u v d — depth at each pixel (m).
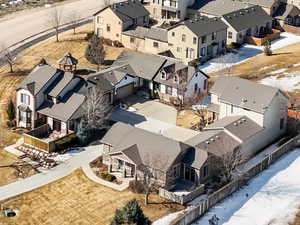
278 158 76.06
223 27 114.75
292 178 71.12
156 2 135.12
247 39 121.44
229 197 66.75
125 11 121.12
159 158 68.19
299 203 65.62
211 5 131.12
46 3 154.38
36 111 83.12
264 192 67.94
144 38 115.81
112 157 71.00
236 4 129.62
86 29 131.38
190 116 87.94
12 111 84.88
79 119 81.38
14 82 100.38
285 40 124.56
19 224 61.47
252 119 78.50
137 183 67.88
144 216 58.09
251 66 108.25
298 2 138.00
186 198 65.25
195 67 102.12
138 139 71.88
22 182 69.62
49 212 63.69
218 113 83.75
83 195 66.81
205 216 62.69
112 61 111.50
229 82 82.56
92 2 156.62
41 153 76.38
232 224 61.38
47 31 130.00
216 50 114.25
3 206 64.56
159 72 94.75
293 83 99.25
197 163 68.25
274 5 131.62
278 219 62.47
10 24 134.50
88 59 109.56
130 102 92.44
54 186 68.81
